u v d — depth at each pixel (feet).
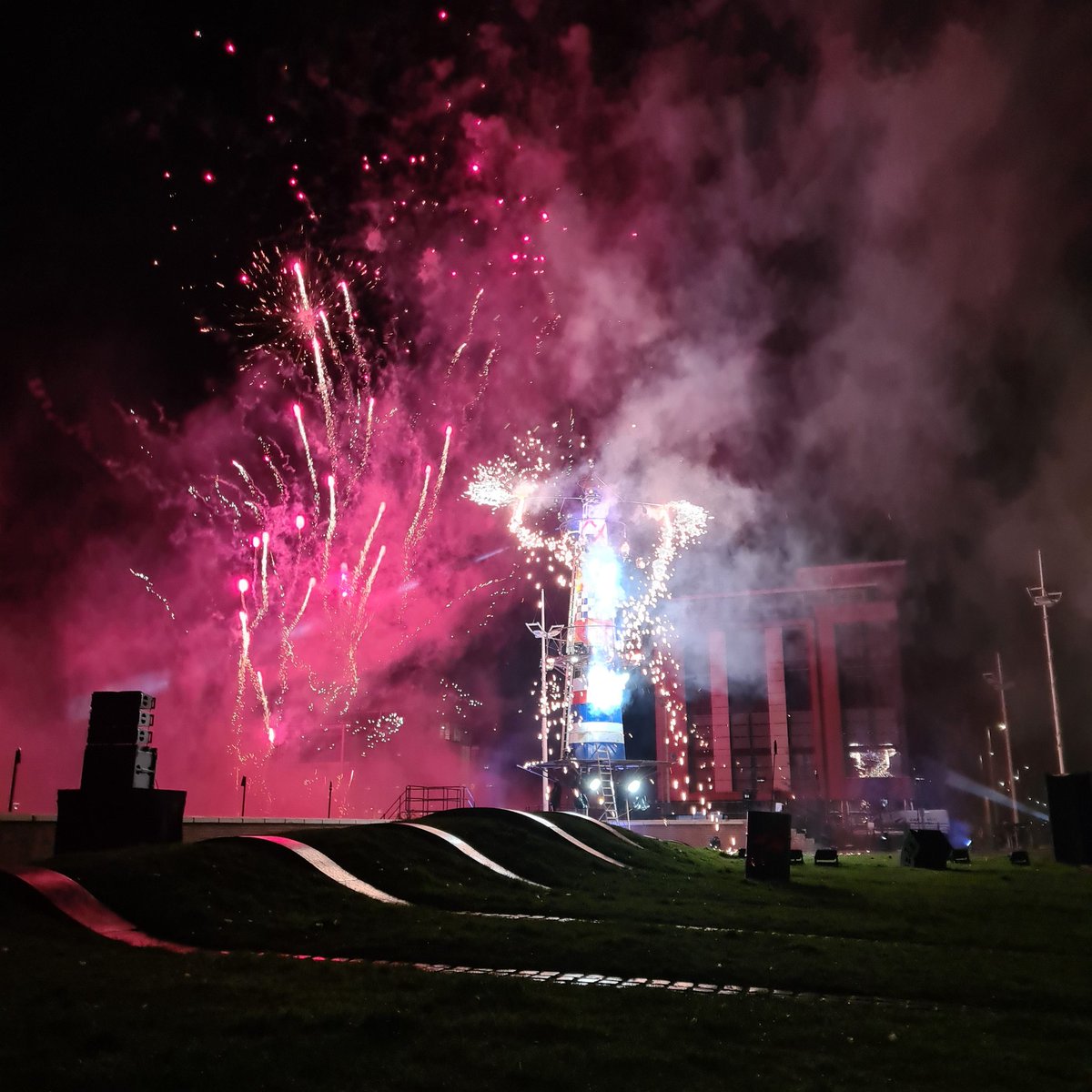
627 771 185.78
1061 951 56.65
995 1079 30.01
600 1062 30.45
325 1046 30.89
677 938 53.47
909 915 70.33
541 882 83.71
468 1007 36.29
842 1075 30.04
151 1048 30.40
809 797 284.20
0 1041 30.83
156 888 57.52
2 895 54.03
